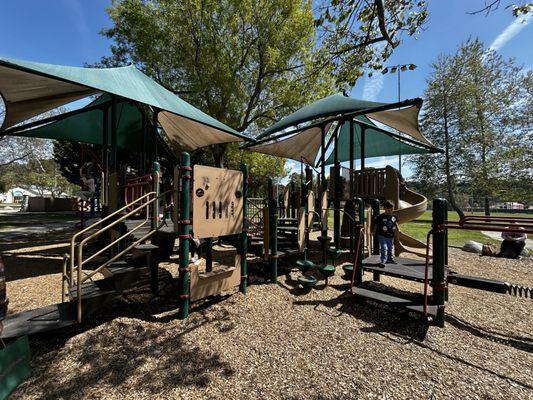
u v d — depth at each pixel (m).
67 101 6.70
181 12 14.12
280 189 11.56
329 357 2.96
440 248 3.67
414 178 25.41
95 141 10.70
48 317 3.17
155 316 3.84
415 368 2.77
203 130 9.26
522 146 19.59
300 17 15.02
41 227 13.67
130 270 3.84
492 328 3.64
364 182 8.55
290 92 14.81
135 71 6.60
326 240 5.88
